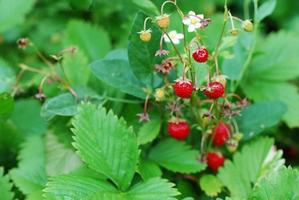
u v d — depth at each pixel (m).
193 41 0.50
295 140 0.66
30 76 0.68
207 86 0.49
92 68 0.54
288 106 0.61
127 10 0.68
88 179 0.49
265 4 0.56
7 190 0.53
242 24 0.50
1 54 0.72
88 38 0.65
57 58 0.55
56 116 0.55
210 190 0.54
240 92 0.62
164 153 0.55
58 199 0.48
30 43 0.57
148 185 0.50
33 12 0.74
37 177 0.56
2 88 0.59
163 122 0.56
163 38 0.51
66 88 0.56
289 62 0.63
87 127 0.50
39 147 0.58
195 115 0.54
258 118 0.56
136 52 0.52
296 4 0.77
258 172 0.55
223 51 0.53
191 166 0.54
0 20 0.69
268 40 0.65
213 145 0.56
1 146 0.59
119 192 0.49
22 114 0.63
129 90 0.54
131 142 0.50
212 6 0.74
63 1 0.73
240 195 0.54
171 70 0.53
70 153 0.56
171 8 0.70
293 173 0.49
